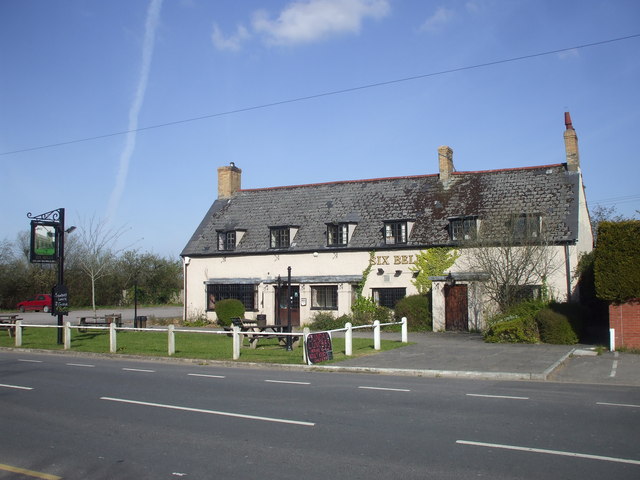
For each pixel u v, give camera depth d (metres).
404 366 15.49
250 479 6.43
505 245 23.92
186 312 34.66
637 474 6.40
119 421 9.38
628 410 9.78
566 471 6.51
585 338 21.69
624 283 17.92
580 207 27.70
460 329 26.77
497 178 30.06
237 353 17.52
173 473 6.69
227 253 33.59
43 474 6.72
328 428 8.70
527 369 14.45
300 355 18.06
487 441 7.83
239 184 38.31
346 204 32.88
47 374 15.02
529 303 22.38
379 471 6.62
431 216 29.75
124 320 37.50
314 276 31.20
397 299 29.33
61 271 23.05
